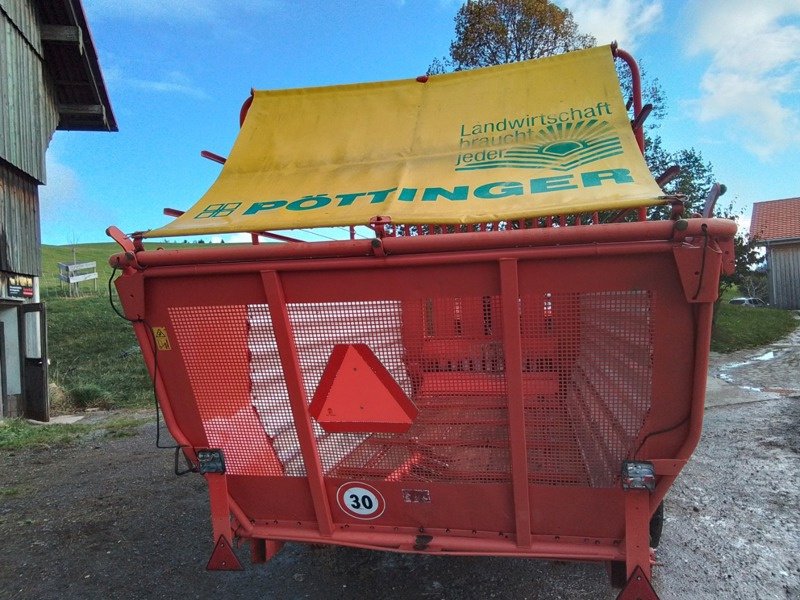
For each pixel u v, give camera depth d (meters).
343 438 2.48
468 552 2.41
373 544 2.52
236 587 3.49
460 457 2.37
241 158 3.42
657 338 2.04
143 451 7.20
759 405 7.43
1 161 9.76
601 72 3.23
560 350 2.12
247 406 2.53
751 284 32.16
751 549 3.68
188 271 2.37
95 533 4.47
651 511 2.20
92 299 24.94
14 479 6.20
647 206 2.09
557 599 3.19
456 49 14.82
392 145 3.25
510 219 2.28
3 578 3.76
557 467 2.27
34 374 10.59
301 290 2.32
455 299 2.19
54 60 11.50
